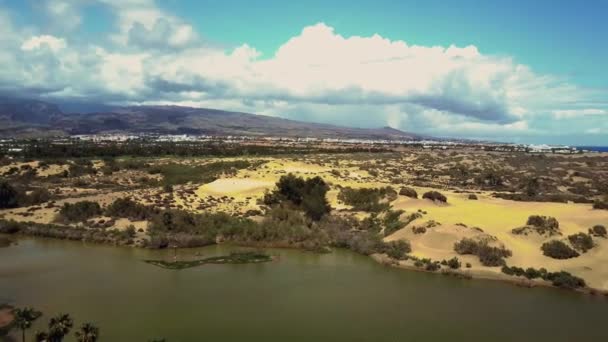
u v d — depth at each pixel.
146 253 95.19
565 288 76.56
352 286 77.06
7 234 108.50
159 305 67.12
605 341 58.31
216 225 108.12
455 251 90.06
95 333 49.41
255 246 103.00
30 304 66.44
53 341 49.25
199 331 59.03
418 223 101.94
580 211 113.19
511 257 87.12
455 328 61.31
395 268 87.69
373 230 110.94
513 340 58.25
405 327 61.38
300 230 106.06
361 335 58.88
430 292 74.56
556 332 60.62
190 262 89.19
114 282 76.88
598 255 86.00
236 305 67.81
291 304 68.62
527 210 117.50
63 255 92.50
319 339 57.56
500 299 71.88
